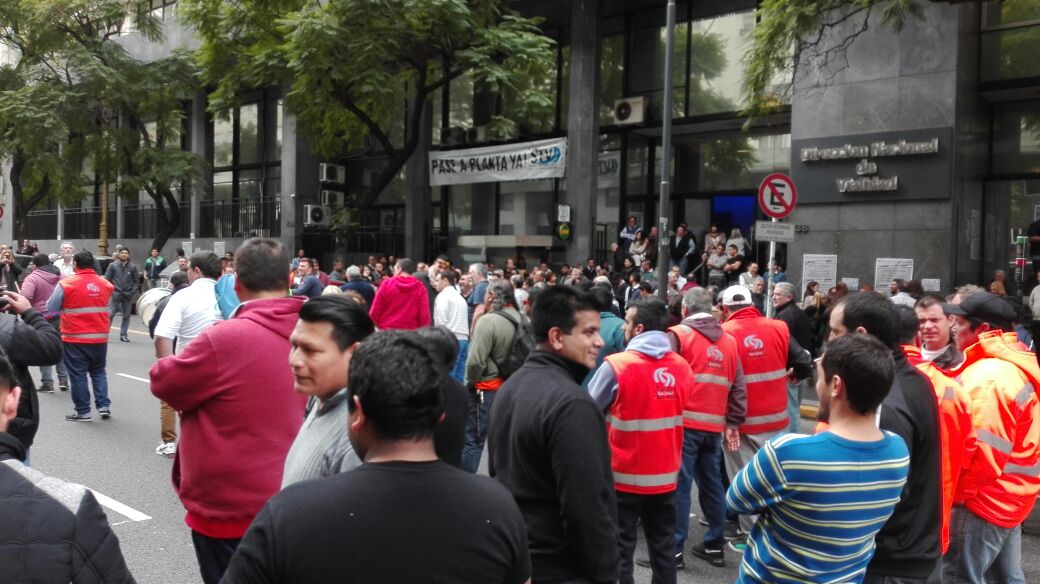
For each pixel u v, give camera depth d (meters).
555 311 3.22
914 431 3.15
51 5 24.97
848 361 2.82
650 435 4.54
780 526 2.90
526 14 21.59
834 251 14.92
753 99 13.20
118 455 8.02
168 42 30.20
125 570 2.11
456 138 23.59
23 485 2.01
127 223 35.19
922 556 3.12
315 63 17.55
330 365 2.68
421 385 1.83
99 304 9.64
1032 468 4.03
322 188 26.19
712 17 19.41
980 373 3.95
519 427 3.05
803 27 11.79
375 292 10.34
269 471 3.36
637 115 20.12
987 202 15.49
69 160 27.19
